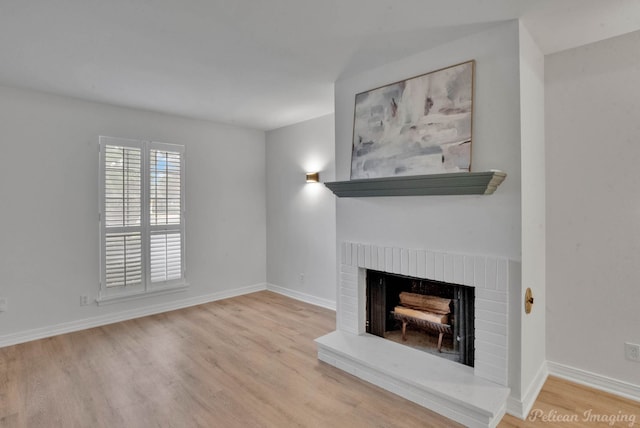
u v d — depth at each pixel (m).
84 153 3.84
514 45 2.22
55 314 3.68
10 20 2.17
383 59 2.81
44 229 3.61
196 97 3.77
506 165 2.26
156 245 4.36
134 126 4.20
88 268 3.88
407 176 2.48
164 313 4.39
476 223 2.39
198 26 2.28
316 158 4.70
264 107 4.16
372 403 2.42
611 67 2.46
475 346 2.42
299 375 2.81
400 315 3.03
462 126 2.42
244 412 2.33
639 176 2.38
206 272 4.88
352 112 3.16
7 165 3.40
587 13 2.13
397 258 2.80
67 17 2.15
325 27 2.30
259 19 2.20
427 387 2.30
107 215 3.99
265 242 5.56
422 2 2.02
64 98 3.71
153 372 2.87
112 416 2.29
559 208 2.69
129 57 2.75
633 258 2.42
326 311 4.47
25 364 3.01
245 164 5.29
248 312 4.43
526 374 2.33
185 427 2.18
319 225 4.70
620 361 2.49
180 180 4.58
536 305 2.52
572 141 2.62
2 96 3.37
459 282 2.46
